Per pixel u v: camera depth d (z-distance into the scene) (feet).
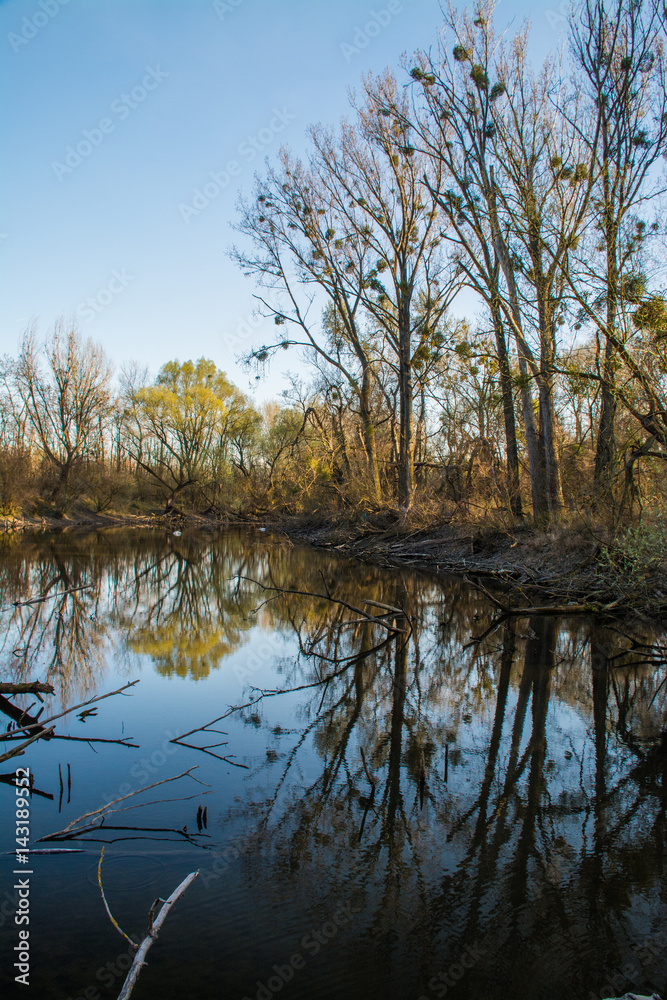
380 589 49.70
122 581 55.06
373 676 26.68
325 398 93.15
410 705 23.07
